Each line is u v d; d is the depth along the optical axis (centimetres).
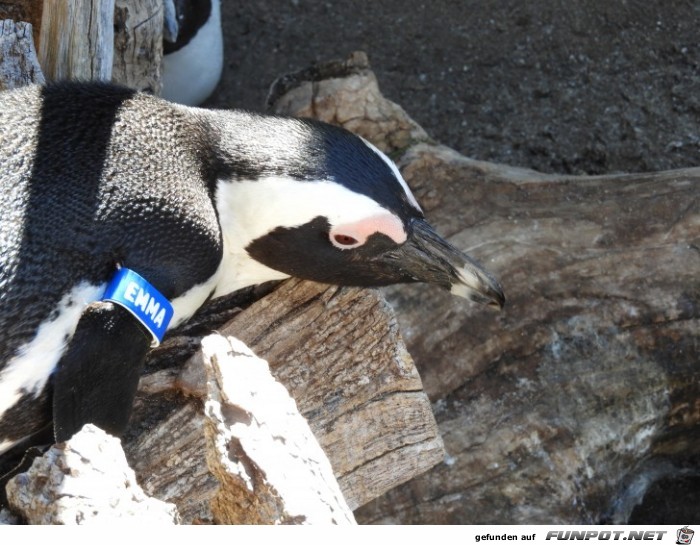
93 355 117
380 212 123
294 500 106
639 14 177
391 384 126
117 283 117
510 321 144
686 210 148
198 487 123
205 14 164
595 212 148
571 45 176
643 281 145
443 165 153
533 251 146
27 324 116
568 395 142
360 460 127
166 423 124
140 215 119
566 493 140
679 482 149
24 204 117
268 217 123
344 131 126
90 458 107
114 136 121
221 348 109
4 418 119
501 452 141
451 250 126
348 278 126
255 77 176
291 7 181
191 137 123
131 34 139
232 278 127
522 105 172
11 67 129
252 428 107
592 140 169
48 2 130
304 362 126
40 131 120
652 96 171
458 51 176
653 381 143
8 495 108
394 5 181
